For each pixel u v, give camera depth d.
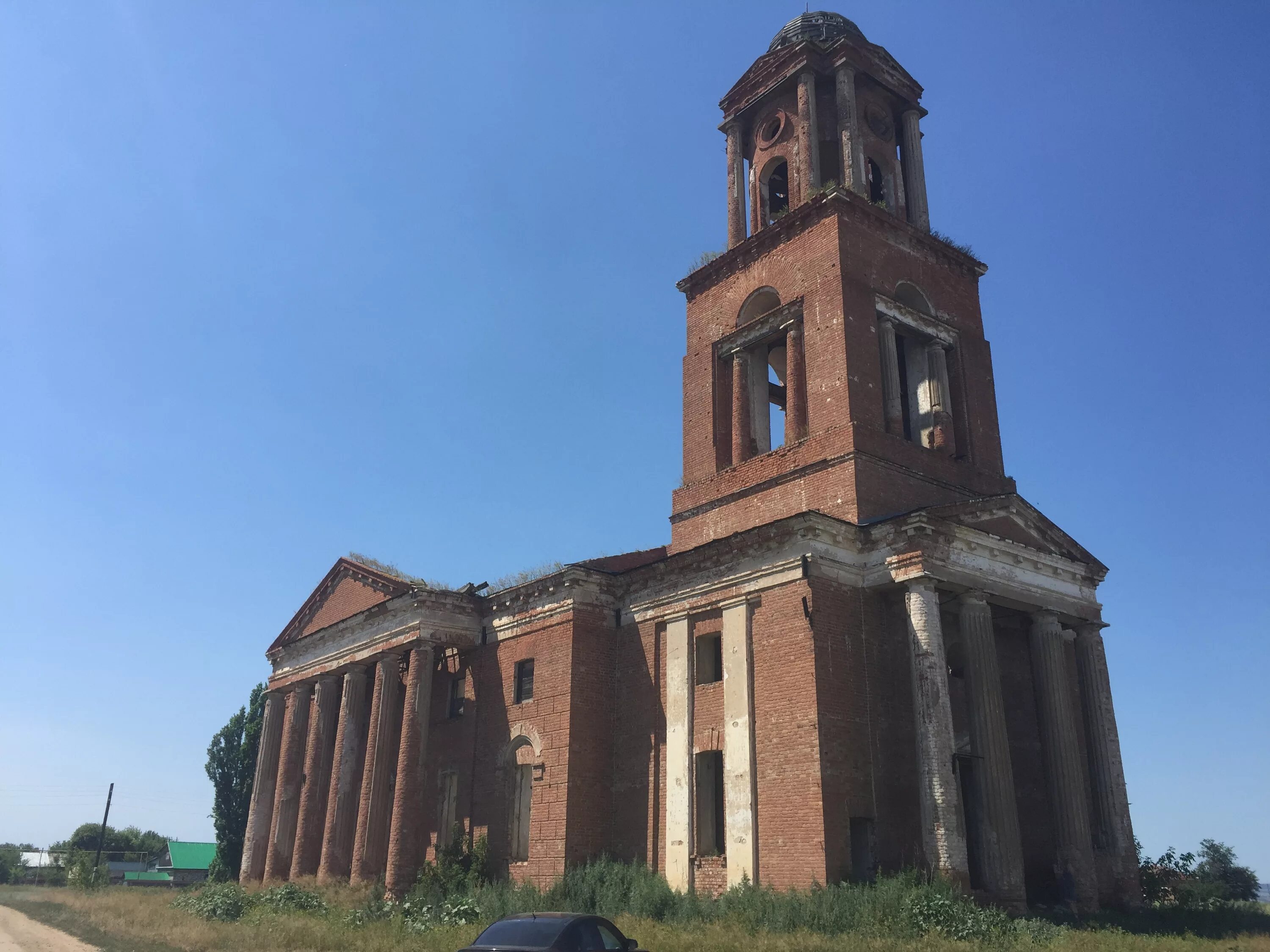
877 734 24.41
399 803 31.33
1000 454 31.92
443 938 21.42
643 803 28.00
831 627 24.53
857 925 19.64
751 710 25.23
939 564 24.64
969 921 19.16
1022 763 28.50
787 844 23.30
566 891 26.08
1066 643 29.20
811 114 33.34
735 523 29.88
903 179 35.34
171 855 92.25
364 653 36.38
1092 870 24.70
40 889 64.88
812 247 30.64
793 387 29.91
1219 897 29.42
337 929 23.89
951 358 32.31
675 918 22.69
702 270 34.28
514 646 32.47
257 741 57.53
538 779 29.61
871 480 26.94
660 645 29.12
